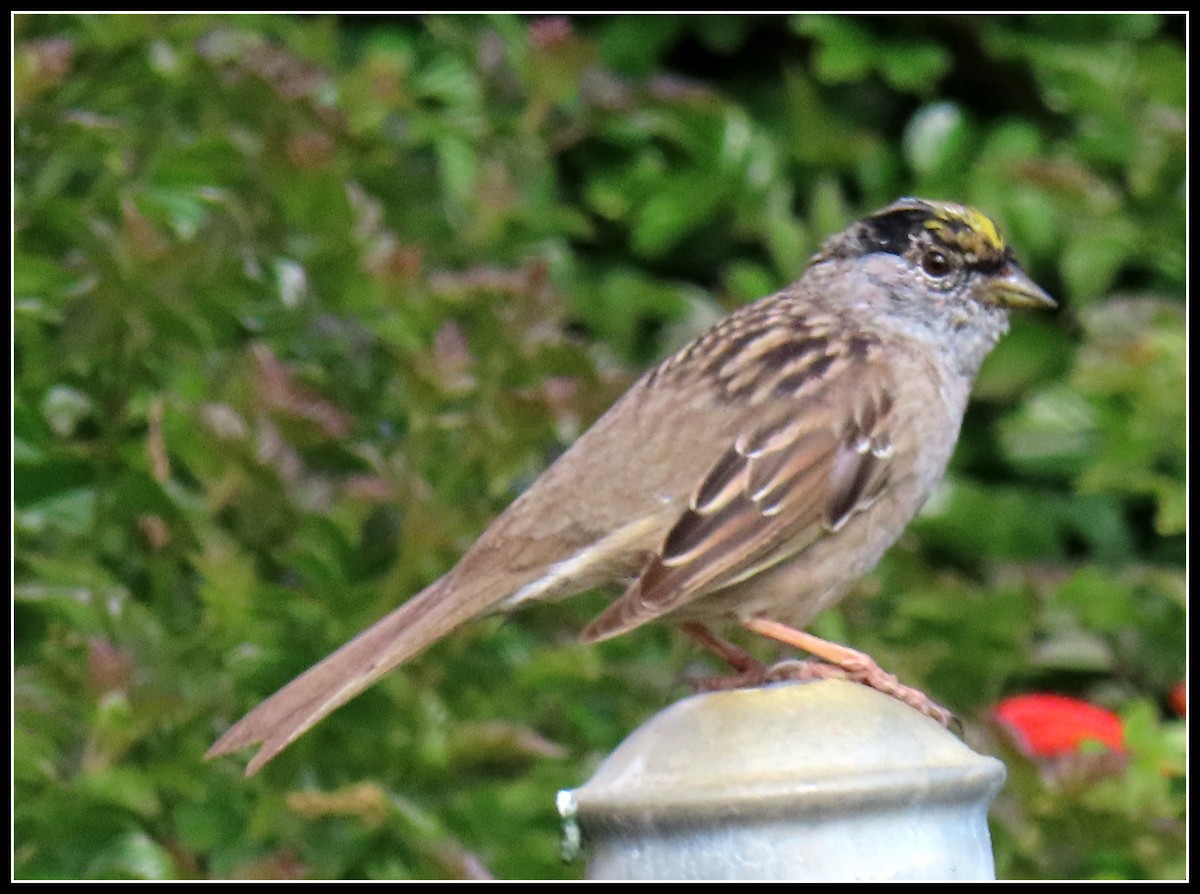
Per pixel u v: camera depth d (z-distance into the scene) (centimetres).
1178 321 1005
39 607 779
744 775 481
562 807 517
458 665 820
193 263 788
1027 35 1109
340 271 826
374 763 789
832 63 1086
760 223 1074
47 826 749
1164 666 977
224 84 847
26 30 841
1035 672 947
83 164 844
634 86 1026
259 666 773
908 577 923
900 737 490
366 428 831
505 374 816
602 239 1134
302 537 786
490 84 970
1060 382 1059
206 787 768
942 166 1077
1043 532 1044
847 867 476
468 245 927
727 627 806
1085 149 1066
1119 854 812
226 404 791
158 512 791
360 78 907
